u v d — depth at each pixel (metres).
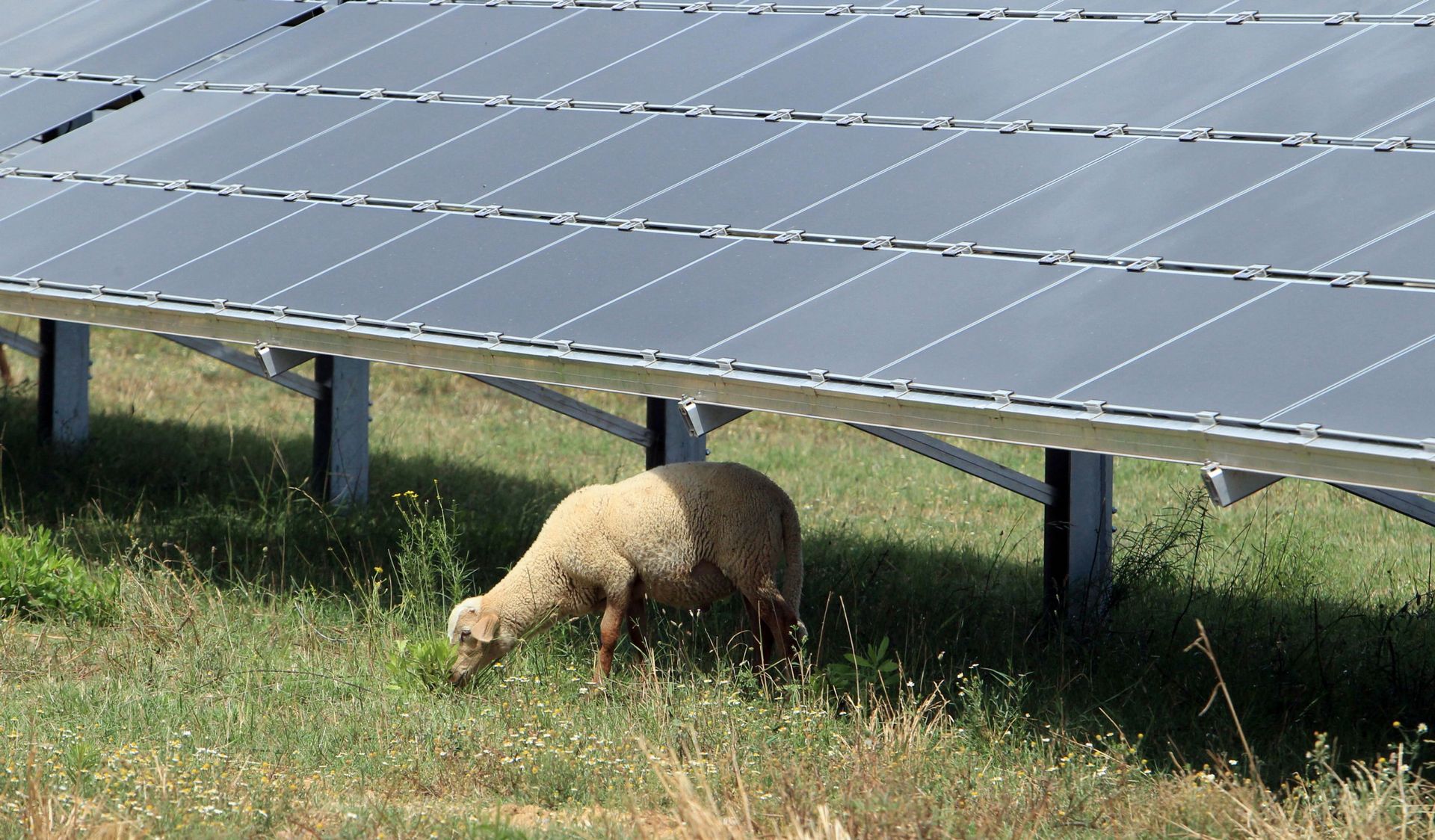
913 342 13.91
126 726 15.02
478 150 19.56
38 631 18.45
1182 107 16.64
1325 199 14.29
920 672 17.70
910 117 17.92
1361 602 21.31
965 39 19.50
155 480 27.52
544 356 15.13
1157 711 16.39
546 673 17.25
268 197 19.92
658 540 16.41
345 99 22.00
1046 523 20.06
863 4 21.11
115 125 23.22
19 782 12.84
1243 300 13.20
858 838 11.80
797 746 14.57
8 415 31.81
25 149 23.84
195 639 18.12
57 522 24.16
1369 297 12.74
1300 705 16.59
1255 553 24.03
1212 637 19.00
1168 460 12.05
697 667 17.33
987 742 15.05
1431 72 15.77
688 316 15.19
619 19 22.42
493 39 22.80
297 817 12.53
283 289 17.52
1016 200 15.70
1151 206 15.01
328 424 26.47
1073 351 13.16
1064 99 17.44
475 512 26.41
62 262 19.38
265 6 26.38
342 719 15.72
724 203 17.05
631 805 12.90
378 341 16.31
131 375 41.69
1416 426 11.03
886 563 23.14
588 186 18.06
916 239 15.55
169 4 27.45
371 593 20.09
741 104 19.09
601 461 33.41
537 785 13.83
